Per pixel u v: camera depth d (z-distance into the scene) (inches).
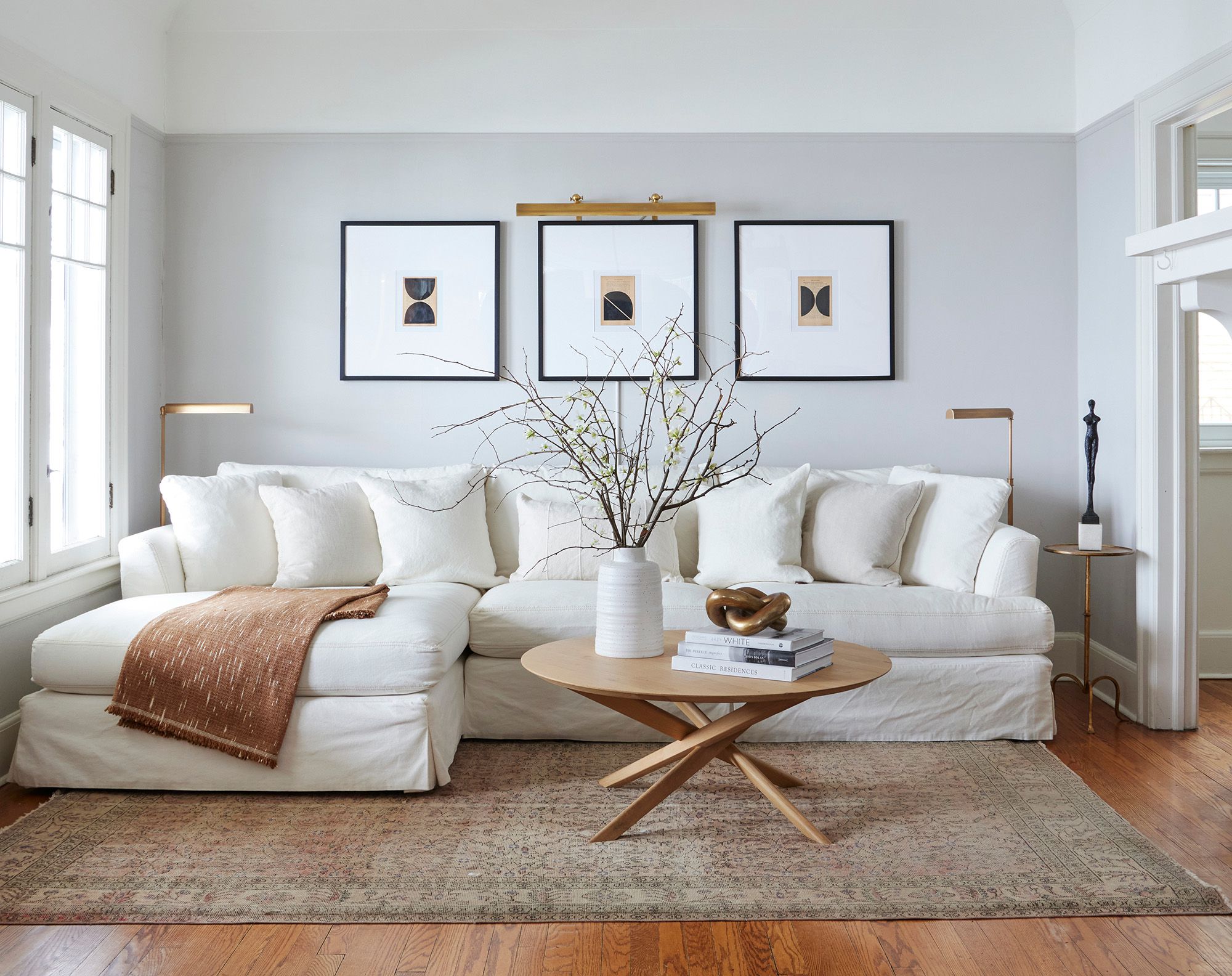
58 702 113.3
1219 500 172.9
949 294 169.0
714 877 91.5
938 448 169.6
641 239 167.2
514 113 166.6
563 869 93.1
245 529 142.4
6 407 123.0
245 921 84.0
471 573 145.9
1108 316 157.5
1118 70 152.3
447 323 167.5
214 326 167.2
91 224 143.6
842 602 131.6
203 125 165.9
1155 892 87.8
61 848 97.9
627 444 167.9
